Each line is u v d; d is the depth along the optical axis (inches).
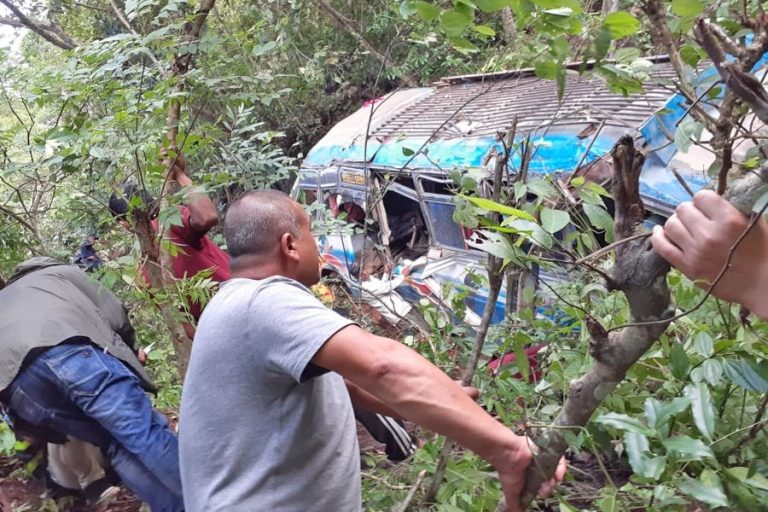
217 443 66.9
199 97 127.9
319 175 243.3
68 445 124.4
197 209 125.3
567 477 76.0
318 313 62.0
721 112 50.1
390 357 58.2
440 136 191.3
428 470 86.7
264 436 65.9
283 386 65.1
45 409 103.6
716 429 70.9
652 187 129.8
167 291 116.9
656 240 47.3
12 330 103.5
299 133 328.8
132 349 125.9
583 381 55.9
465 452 94.4
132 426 102.3
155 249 116.6
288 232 75.2
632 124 135.9
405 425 130.3
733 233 43.8
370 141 220.4
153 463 101.6
